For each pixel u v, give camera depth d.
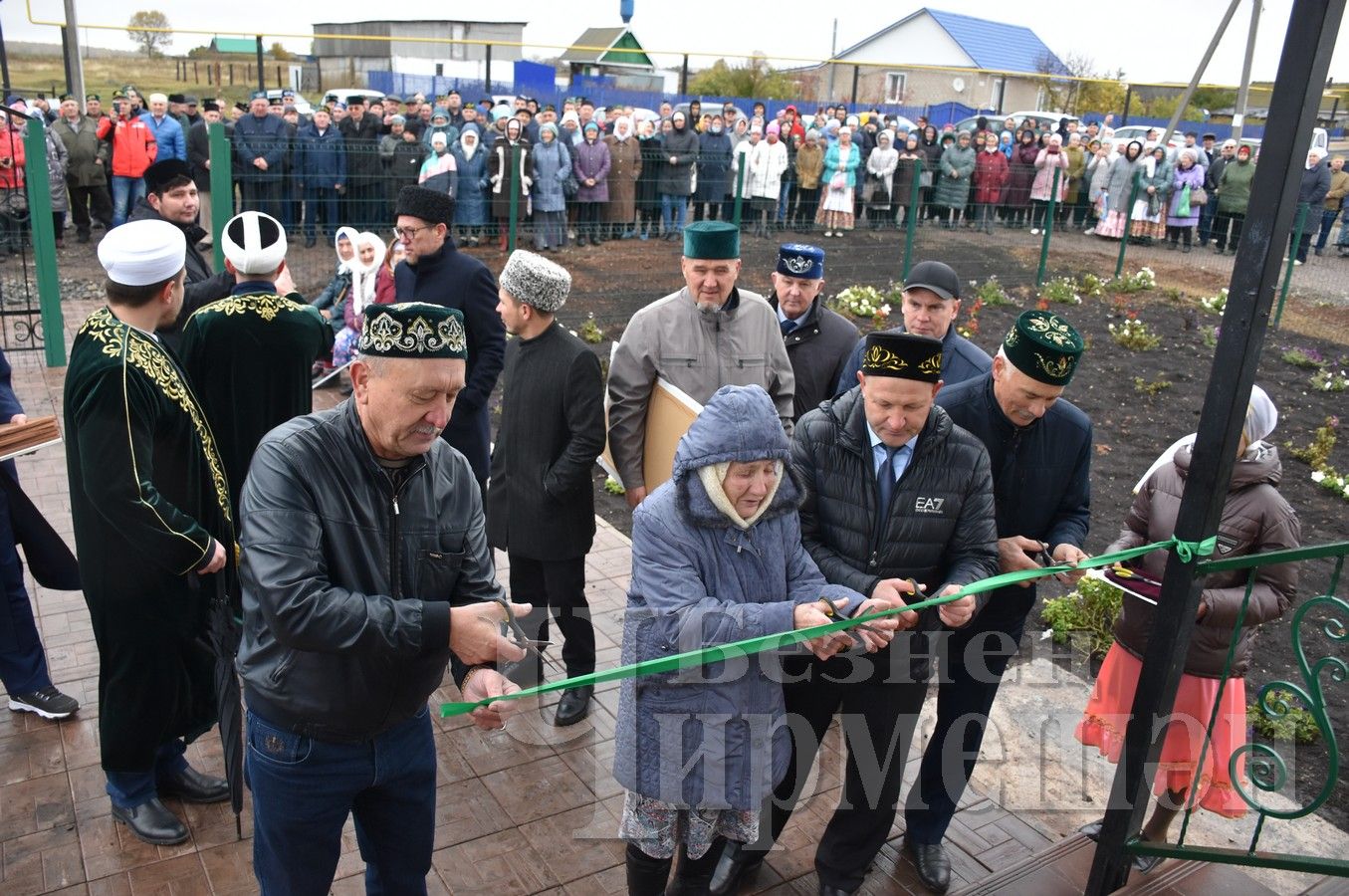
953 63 37.16
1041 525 3.50
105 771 3.33
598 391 4.02
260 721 2.35
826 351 4.67
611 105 22.98
